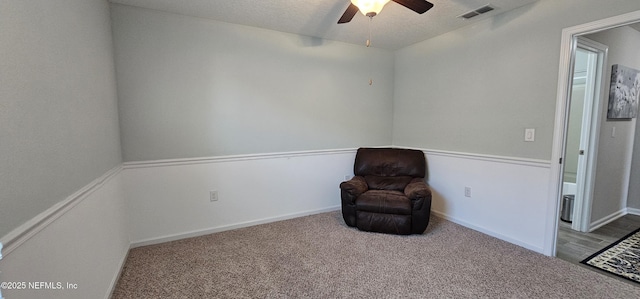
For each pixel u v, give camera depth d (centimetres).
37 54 113
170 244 275
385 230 297
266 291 197
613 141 321
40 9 117
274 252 256
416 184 314
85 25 174
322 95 363
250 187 323
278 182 341
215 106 298
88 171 165
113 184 218
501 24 275
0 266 87
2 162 89
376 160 364
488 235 295
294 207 354
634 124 347
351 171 396
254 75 316
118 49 251
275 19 289
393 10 265
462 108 319
